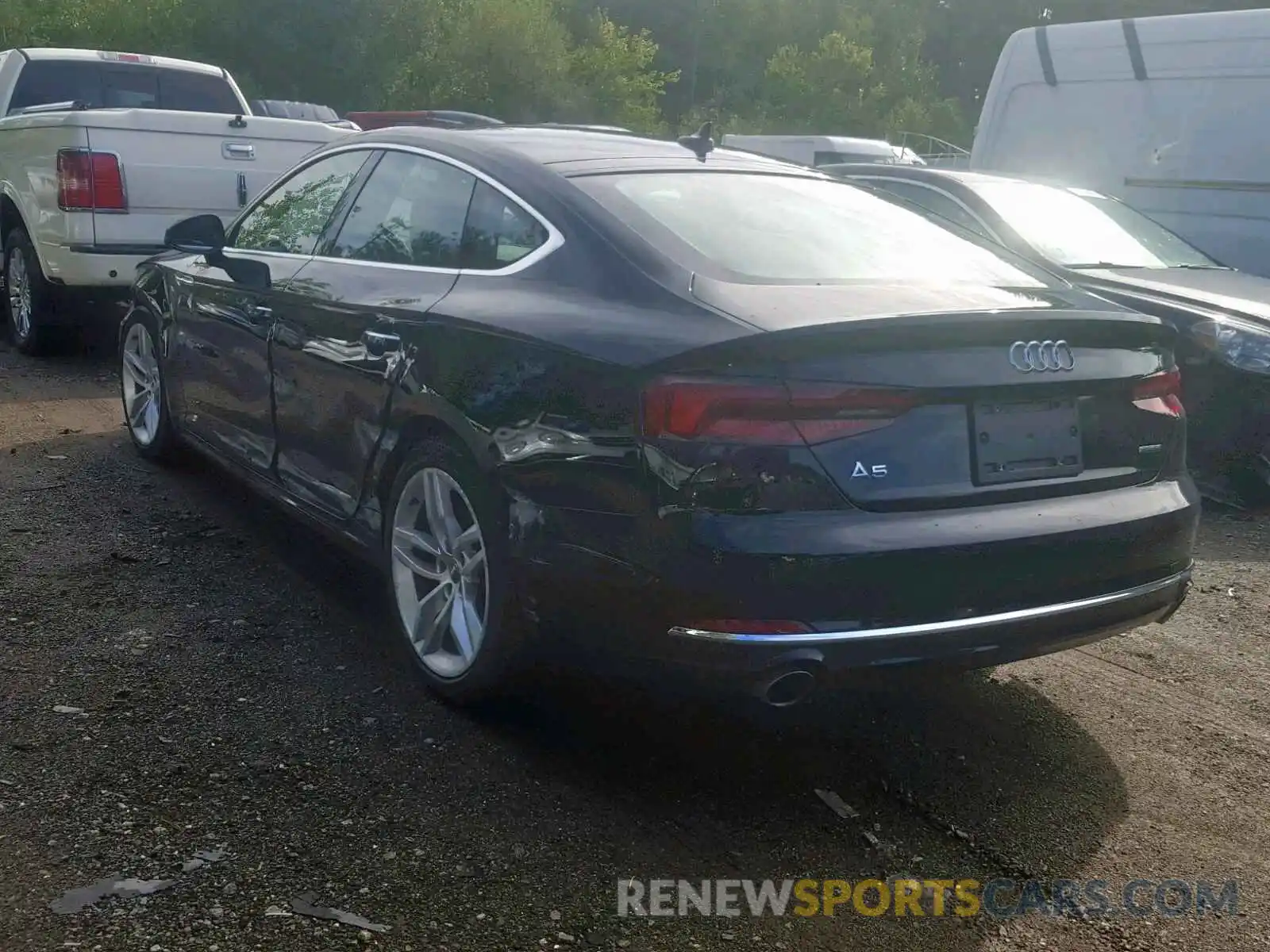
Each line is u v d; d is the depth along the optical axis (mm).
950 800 3432
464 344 3572
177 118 8070
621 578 3072
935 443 3107
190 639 4152
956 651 3127
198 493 5770
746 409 2936
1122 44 9164
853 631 2998
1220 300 6625
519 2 34281
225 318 5023
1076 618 3303
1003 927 2867
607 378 3105
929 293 3439
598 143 4297
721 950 2725
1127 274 6977
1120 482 3475
